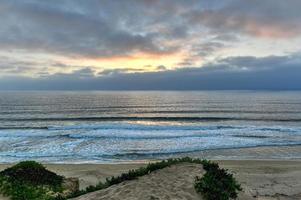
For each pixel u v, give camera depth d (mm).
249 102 131000
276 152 28422
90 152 28359
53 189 11852
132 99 160250
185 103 125688
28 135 38969
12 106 107750
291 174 19141
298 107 103062
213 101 138625
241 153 27859
